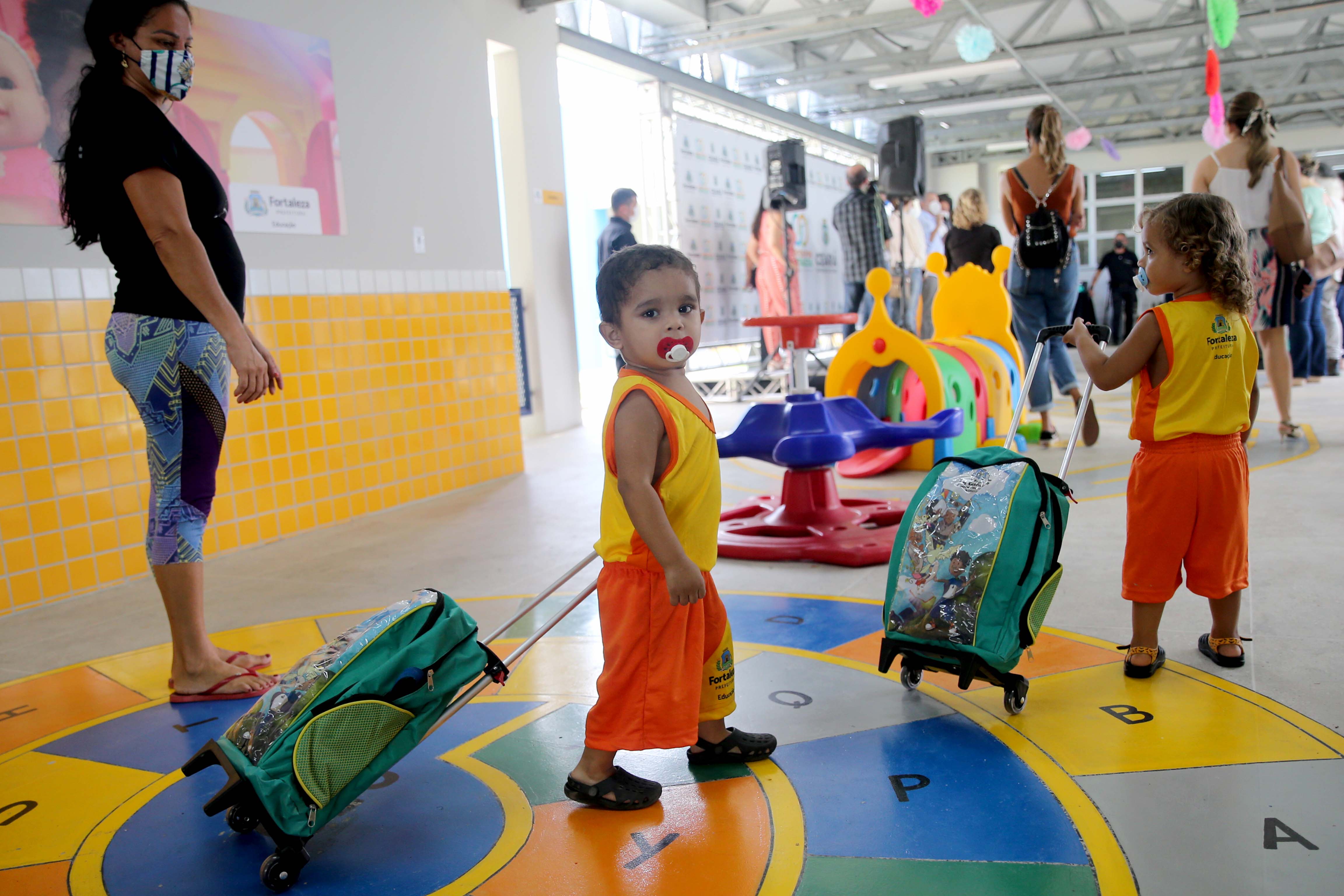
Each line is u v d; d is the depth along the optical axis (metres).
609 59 8.48
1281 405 4.96
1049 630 2.49
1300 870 1.40
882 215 8.95
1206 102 13.70
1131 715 1.96
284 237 4.28
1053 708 2.02
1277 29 12.05
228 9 4.01
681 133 9.45
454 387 5.20
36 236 3.38
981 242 6.94
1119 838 1.51
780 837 1.56
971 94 13.70
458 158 5.27
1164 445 2.08
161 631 3.00
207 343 2.29
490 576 3.38
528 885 1.46
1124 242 13.35
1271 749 1.78
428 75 5.07
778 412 3.61
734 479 5.09
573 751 1.94
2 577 3.28
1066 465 2.21
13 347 3.31
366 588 3.33
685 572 1.56
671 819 1.64
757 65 11.92
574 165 11.98
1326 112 16.05
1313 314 7.23
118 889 1.53
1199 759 1.76
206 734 2.15
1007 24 11.35
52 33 3.39
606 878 1.46
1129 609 2.63
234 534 4.05
